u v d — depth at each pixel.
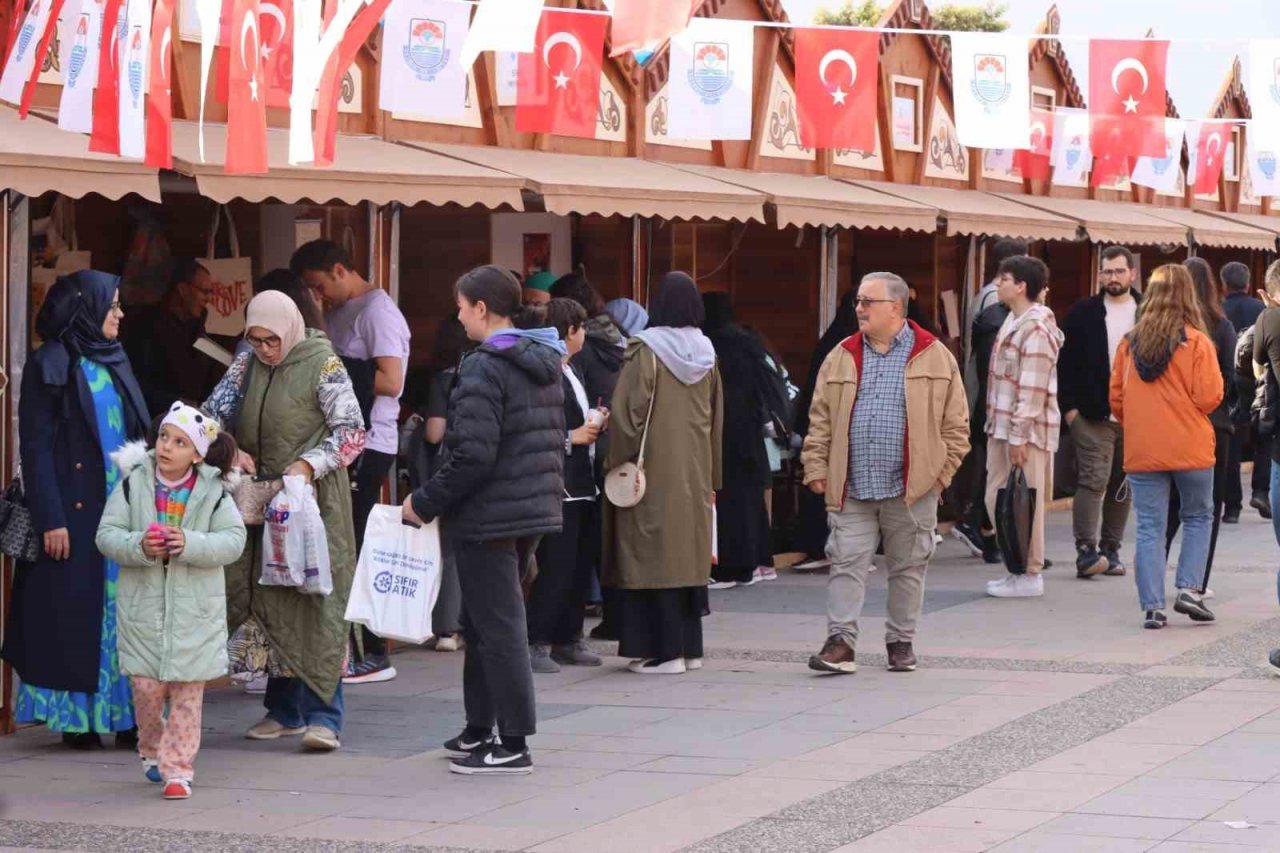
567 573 11.76
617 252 16.19
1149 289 12.75
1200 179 18.41
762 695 10.89
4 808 8.42
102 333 9.58
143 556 8.50
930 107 19.62
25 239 9.97
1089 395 15.23
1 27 10.15
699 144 16.38
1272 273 11.80
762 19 17.00
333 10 9.88
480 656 9.08
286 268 12.09
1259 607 13.96
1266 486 20.28
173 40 11.40
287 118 12.19
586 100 12.73
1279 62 12.40
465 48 8.80
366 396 11.39
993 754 9.14
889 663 11.62
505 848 7.59
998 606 14.23
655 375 11.37
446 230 16.34
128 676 8.79
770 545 15.95
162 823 8.12
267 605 9.41
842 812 8.05
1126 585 15.31
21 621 9.53
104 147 8.87
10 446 9.89
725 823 7.92
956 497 17.53
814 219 15.17
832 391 11.49
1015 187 21.52
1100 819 7.80
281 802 8.48
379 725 10.25
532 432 8.88
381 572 8.97
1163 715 10.01
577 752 9.44
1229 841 7.39
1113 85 13.45
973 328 16.83
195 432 8.67
